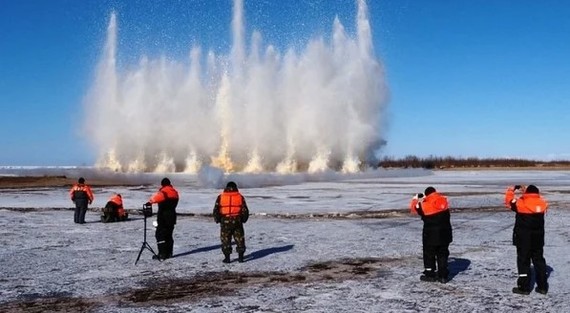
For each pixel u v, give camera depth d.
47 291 9.27
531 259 9.20
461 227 17.64
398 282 9.84
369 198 30.81
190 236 15.95
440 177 63.84
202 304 8.40
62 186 44.84
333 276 10.38
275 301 8.55
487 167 131.38
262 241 14.88
